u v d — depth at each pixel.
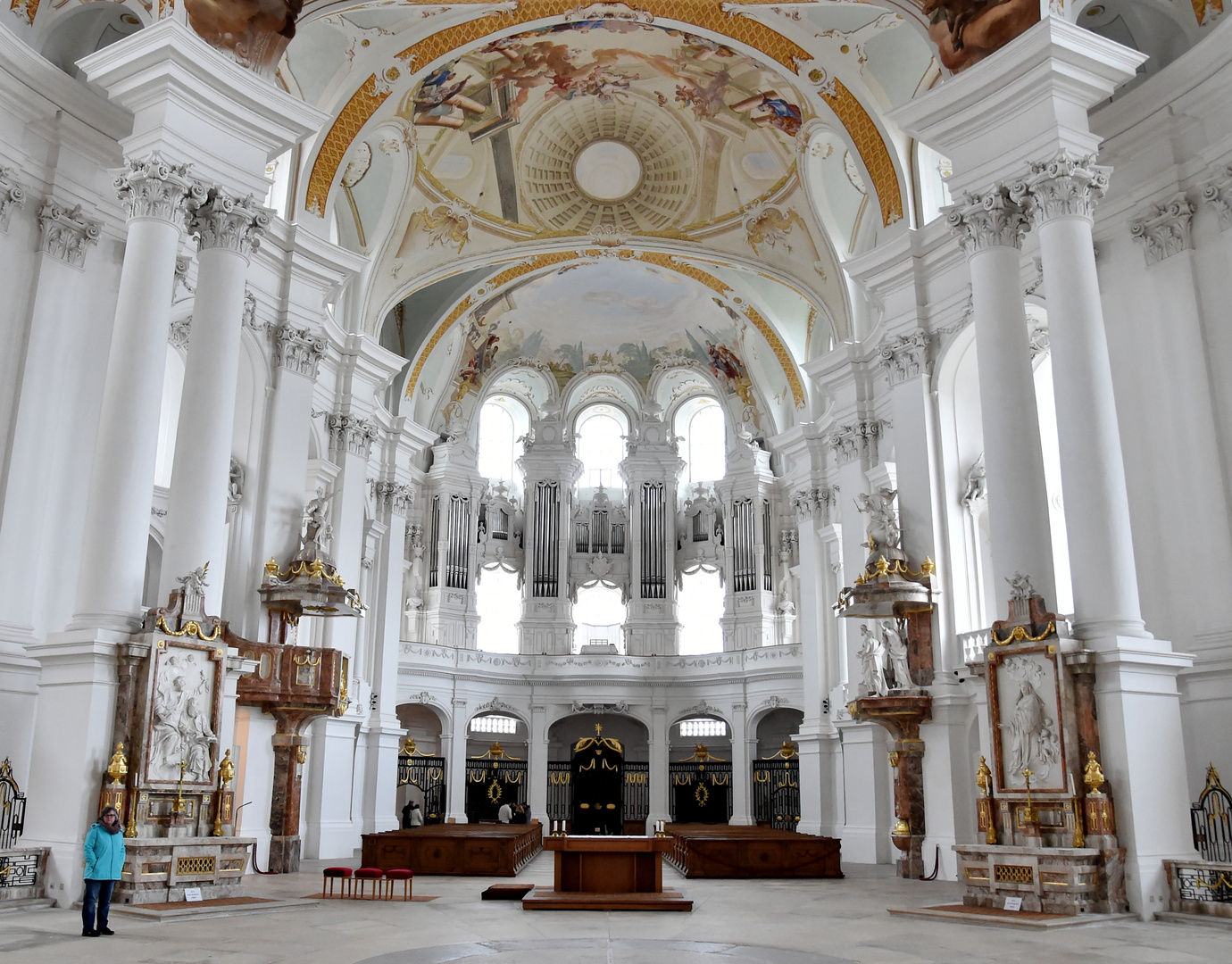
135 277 10.23
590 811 27.11
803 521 22.36
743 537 27.02
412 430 23.03
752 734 25.72
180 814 9.43
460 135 19.47
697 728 27.50
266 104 11.13
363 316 19.41
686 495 28.45
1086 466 9.87
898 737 14.70
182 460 10.63
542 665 26.80
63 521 11.87
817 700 21.08
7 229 11.70
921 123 11.58
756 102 18.64
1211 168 11.99
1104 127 12.87
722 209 20.88
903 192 16.23
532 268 22.91
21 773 10.98
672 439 28.38
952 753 14.27
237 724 14.02
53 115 12.12
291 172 16.30
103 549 9.59
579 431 29.11
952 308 15.56
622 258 22.55
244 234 11.27
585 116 20.06
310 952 6.75
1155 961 6.62
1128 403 12.50
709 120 19.61
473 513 27.16
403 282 20.53
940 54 12.09
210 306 11.00
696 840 13.83
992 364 10.85
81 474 12.09
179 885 9.23
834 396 19.38
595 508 28.47
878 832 16.66
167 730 9.38
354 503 18.91
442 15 15.85
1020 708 9.59
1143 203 12.62
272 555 15.13
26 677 11.18
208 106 10.87
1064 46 10.51
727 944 7.27
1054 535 16.12
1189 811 9.32
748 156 19.92
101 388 12.41
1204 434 11.73
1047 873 8.98
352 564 18.70
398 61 16.19
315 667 14.37
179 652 9.60
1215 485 11.56
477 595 27.09
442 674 25.34
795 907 9.95
